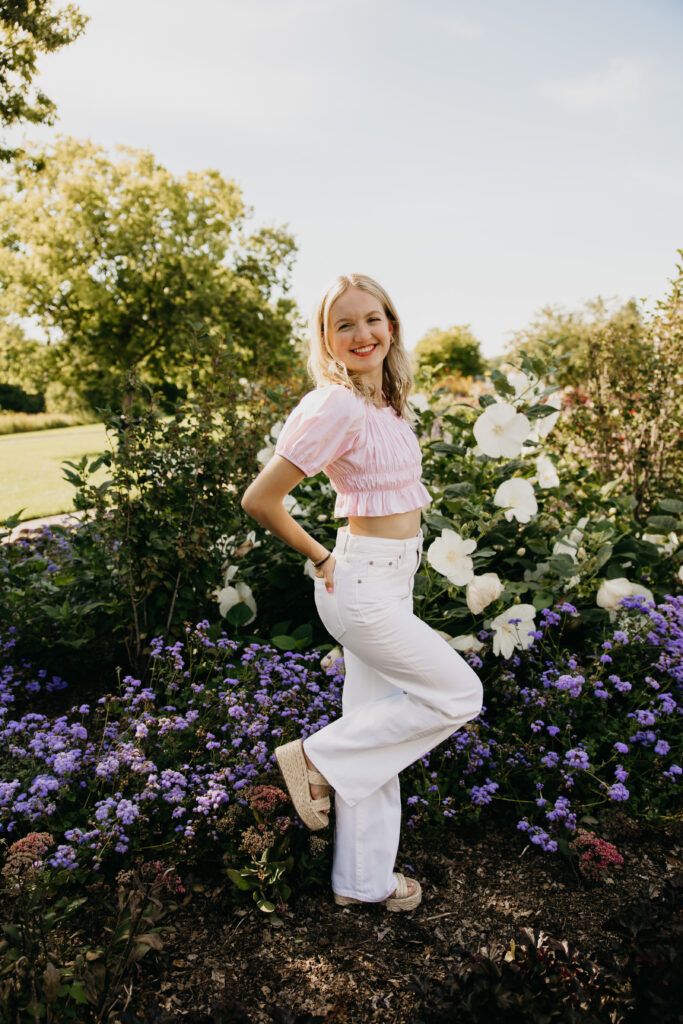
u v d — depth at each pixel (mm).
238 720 2146
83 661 3000
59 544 3896
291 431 1596
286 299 24781
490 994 1318
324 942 1725
